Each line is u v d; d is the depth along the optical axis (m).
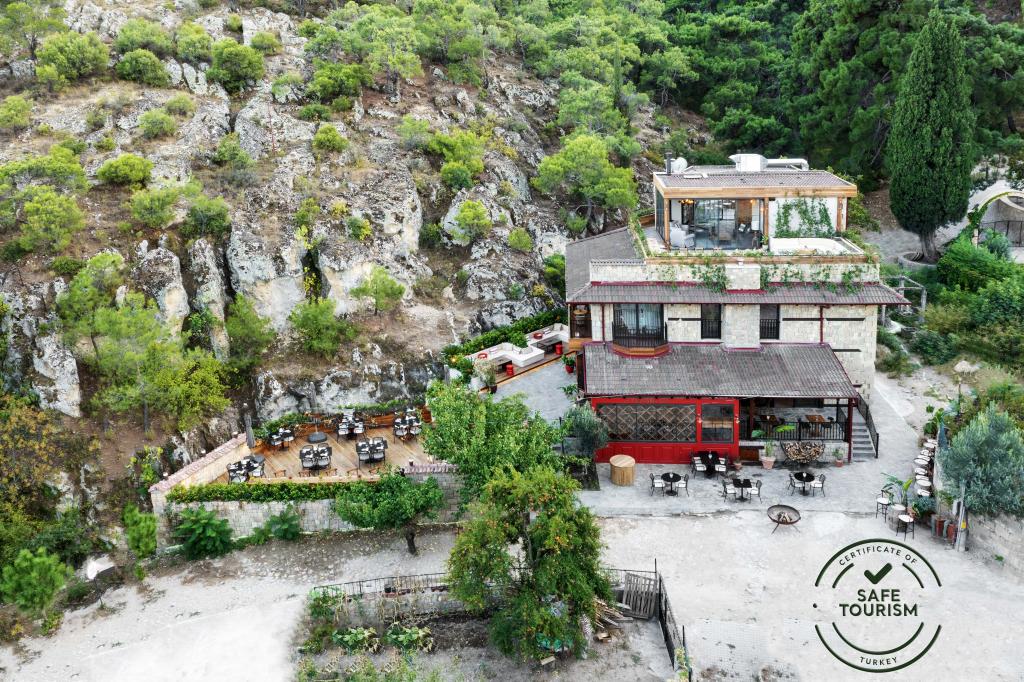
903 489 36.47
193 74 62.91
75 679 29.66
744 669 27.69
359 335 49.25
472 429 34.66
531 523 30.30
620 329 43.59
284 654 30.30
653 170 74.25
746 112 76.12
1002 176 64.88
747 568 32.59
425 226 58.41
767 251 43.59
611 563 33.06
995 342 48.19
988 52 62.47
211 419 43.53
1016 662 27.38
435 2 77.06
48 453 39.16
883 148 67.62
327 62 67.94
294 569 34.97
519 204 62.88
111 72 62.81
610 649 29.67
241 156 54.91
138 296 41.66
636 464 40.66
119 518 38.62
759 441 40.28
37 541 35.91
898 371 48.97
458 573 28.84
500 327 53.75
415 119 65.56
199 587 34.31
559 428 39.47
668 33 92.81
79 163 51.94
